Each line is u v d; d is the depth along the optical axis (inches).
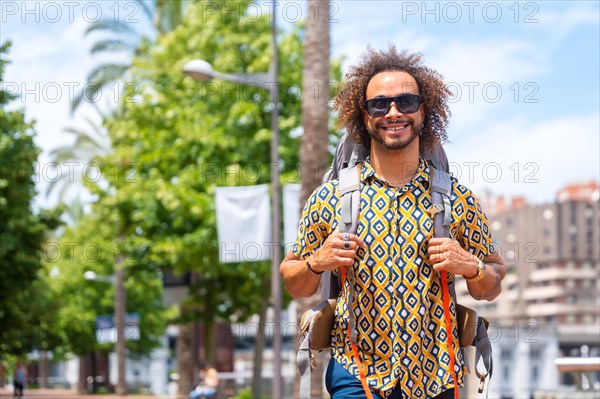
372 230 234.8
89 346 3828.7
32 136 1603.1
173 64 2058.3
